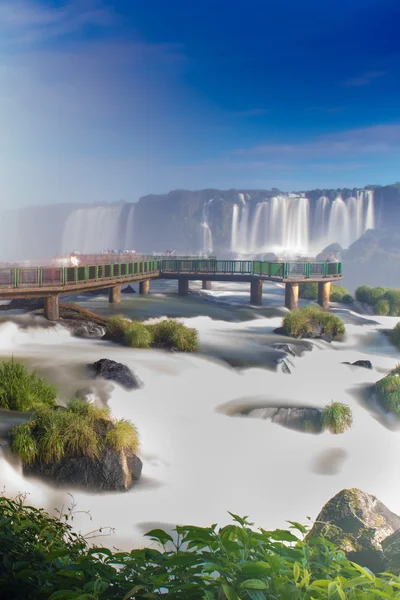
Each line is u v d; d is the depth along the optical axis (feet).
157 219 615.98
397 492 46.73
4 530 11.27
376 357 87.35
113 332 81.20
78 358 68.64
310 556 8.18
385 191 473.67
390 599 6.78
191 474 45.62
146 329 78.84
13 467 38.70
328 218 467.52
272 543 7.95
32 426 41.04
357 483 47.44
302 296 144.97
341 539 15.24
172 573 7.64
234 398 61.41
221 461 48.57
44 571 9.23
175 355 73.77
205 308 120.98
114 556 8.46
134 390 60.03
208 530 7.99
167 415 55.83
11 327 77.36
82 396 54.95
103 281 103.40
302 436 54.90
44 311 83.66
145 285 137.18
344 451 52.44
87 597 7.43
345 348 92.94
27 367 63.10
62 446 39.81
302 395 63.98
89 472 39.86
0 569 9.12
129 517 37.58
